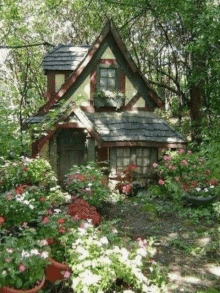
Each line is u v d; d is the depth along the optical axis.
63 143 10.51
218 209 6.89
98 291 4.21
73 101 10.02
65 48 12.08
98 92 10.45
